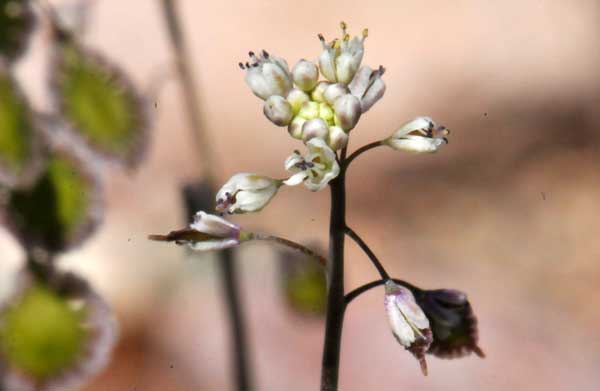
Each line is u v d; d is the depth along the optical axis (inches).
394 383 4.7
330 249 2.6
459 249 5.8
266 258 5.0
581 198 6.1
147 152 3.5
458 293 2.7
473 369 4.7
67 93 3.4
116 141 3.5
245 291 4.8
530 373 4.8
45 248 3.5
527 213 6.0
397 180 6.3
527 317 5.2
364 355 4.8
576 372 4.8
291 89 2.6
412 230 5.9
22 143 3.4
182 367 4.8
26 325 3.5
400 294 2.5
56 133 3.4
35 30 3.4
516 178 6.3
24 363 3.5
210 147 3.8
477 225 6.0
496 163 6.4
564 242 5.8
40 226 3.4
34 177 3.4
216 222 2.6
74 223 3.5
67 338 3.5
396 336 2.5
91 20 3.5
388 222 6.0
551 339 5.0
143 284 5.0
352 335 4.9
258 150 6.5
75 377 3.5
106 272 5.0
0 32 3.3
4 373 3.5
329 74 2.6
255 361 4.7
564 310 5.3
